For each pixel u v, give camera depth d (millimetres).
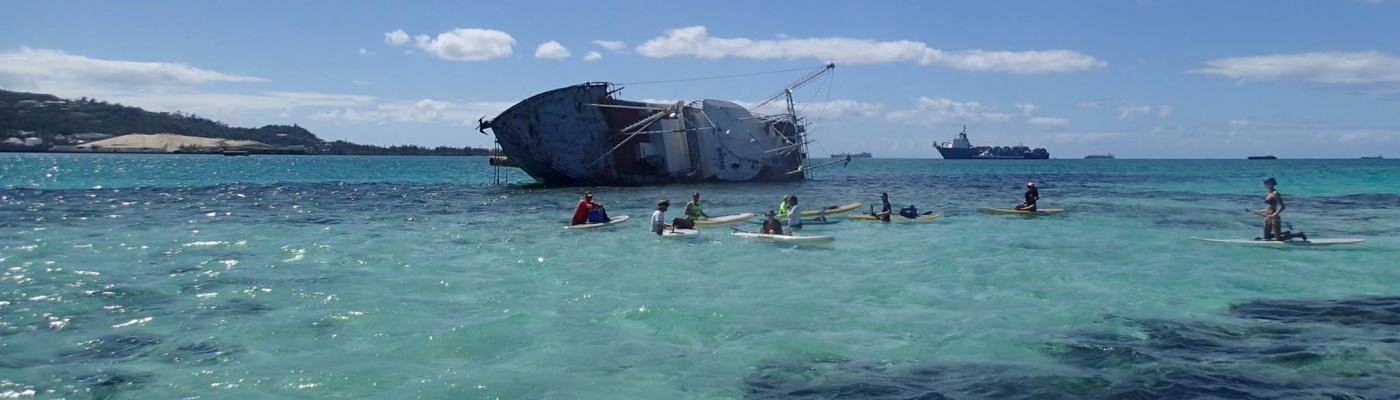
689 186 54281
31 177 69062
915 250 23328
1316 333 13453
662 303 16062
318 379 11312
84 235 26250
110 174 78062
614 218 31016
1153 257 21938
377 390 10898
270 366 11883
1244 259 21484
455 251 23156
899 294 17047
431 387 11016
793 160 62844
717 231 27703
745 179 58656
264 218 32875
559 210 37406
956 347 12820
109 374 11477
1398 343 12742
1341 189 56750
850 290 17469
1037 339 13234
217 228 28891
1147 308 15508
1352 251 22750
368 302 16062
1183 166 140250
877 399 10414
